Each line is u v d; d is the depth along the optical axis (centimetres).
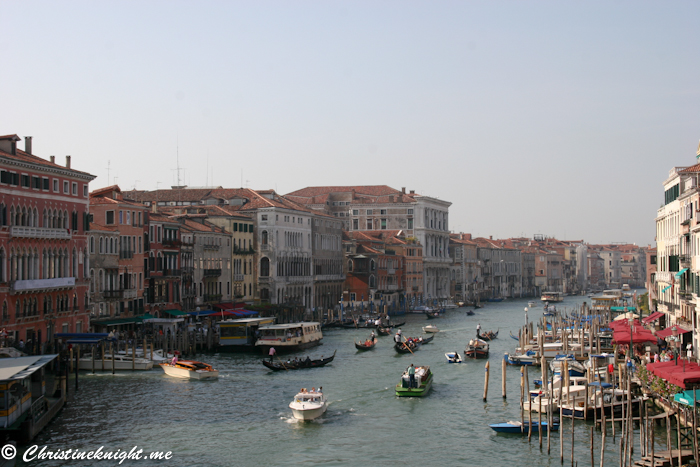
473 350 6994
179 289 8569
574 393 4459
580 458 3691
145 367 5856
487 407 4753
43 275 6162
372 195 16500
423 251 15800
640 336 5506
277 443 3978
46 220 6222
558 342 7394
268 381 5584
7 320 5609
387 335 9188
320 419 4456
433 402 4906
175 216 9025
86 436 4012
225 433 4141
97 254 7156
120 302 7456
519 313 14175
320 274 12188
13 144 5894
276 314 9712
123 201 7600
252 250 10456
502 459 3719
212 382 5494
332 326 10138
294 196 16738
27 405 3997
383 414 4588
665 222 7556
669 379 3462
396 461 3706
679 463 3030
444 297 16562
